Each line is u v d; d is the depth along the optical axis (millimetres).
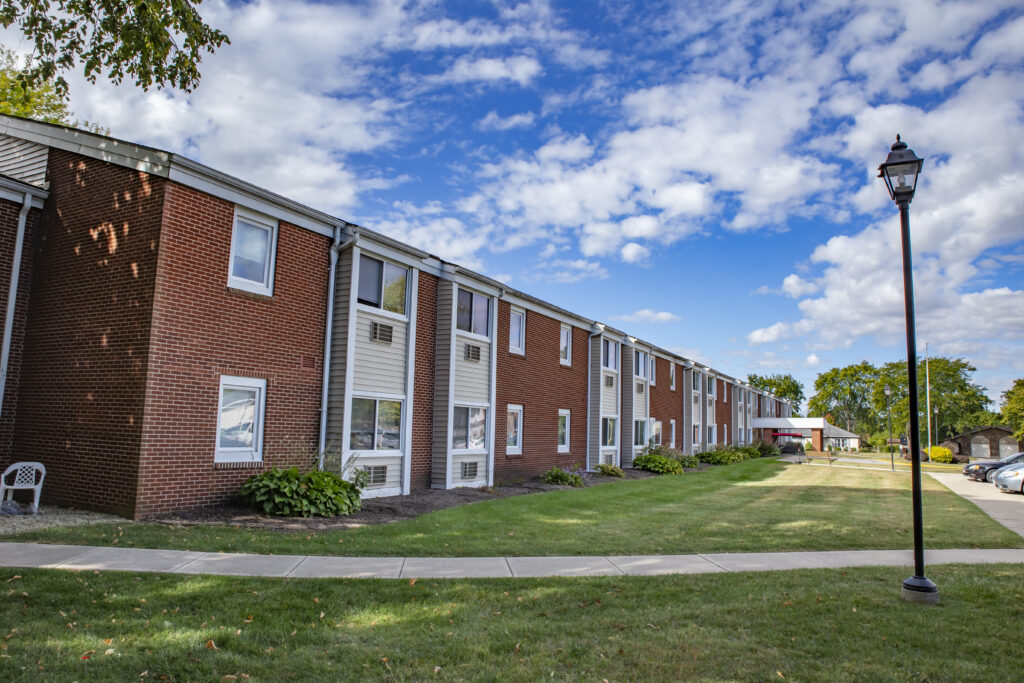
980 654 5340
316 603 6098
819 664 5047
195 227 10719
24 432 11227
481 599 6453
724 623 5965
